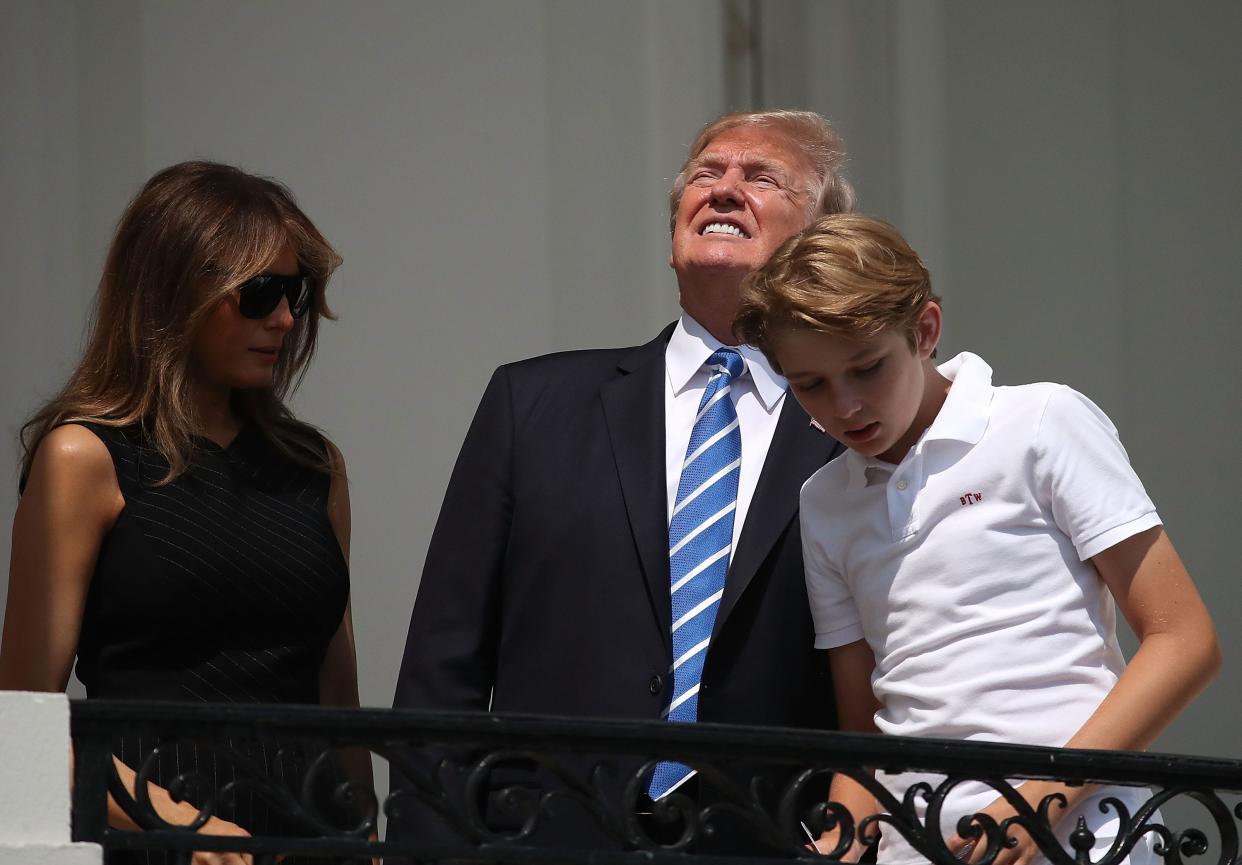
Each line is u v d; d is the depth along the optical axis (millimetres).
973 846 10711
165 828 9867
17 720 9711
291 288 14062
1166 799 10703
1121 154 24312
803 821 11859
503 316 23469
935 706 11188
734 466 13344
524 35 23922
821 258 11117
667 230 23844
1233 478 23531
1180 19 24297
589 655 12898
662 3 24125
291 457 14180
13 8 21656
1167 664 10922
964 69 24750
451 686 13227
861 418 11180
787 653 12719
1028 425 11375
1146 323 24016
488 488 13727
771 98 24719
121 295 13617
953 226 24562
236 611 13203
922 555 11422
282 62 23000
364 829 10008
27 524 12906
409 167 23391
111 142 22031
